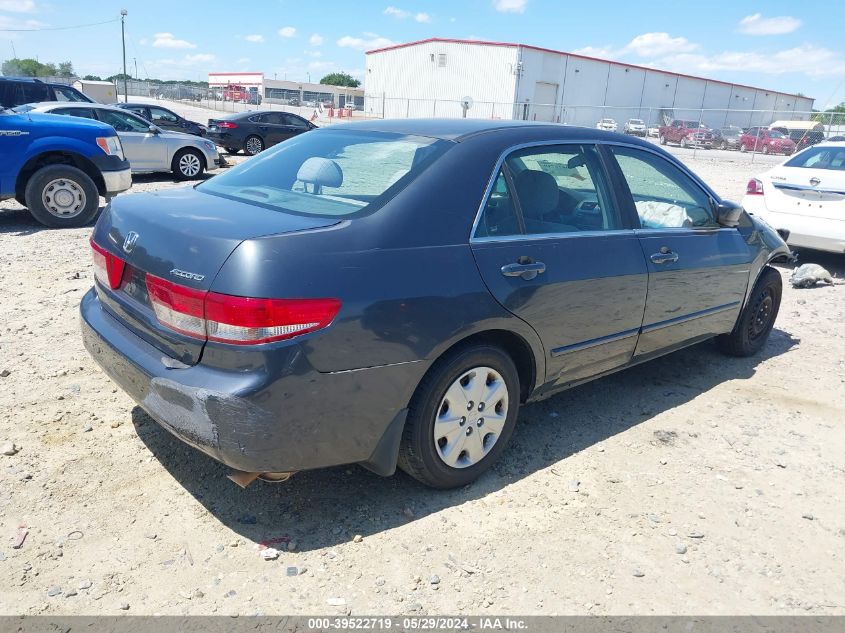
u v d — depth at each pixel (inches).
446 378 116.4
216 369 99.7
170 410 103.9
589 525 119.7
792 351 215.5
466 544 112.9
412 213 113.0
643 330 155.4
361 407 106.7
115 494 121.0
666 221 163.2
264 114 813.2
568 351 138.2
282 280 97.7
